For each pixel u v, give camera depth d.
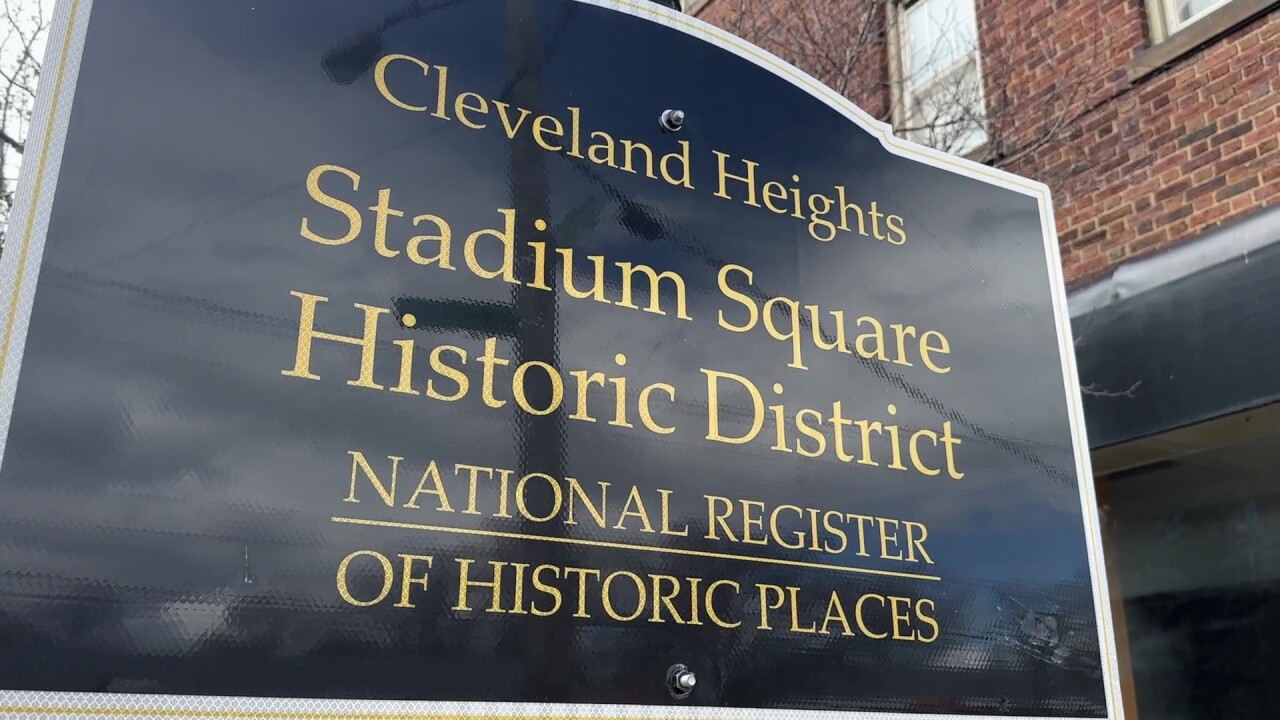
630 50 3.50
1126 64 6.24
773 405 3.29
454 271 2.94
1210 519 6.58
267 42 2.90
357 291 2.78
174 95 2.72
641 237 3.28
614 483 2.94
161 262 2.57
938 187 3.95
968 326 3.80
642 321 3.17
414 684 2.53
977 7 7.33
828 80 7.47
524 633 2.69
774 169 3.62
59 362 2.40
